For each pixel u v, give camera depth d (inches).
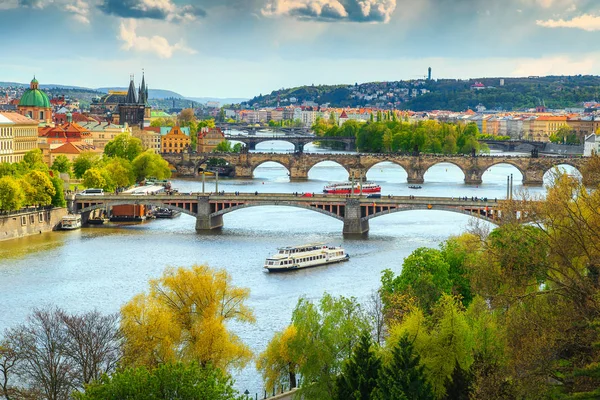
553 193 6835.6
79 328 6830.7
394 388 5132.9
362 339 5664.4
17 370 6683.1
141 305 6845.5
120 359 6510.8
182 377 5103.3
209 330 6688.0
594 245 6048.2
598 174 6914.4
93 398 5113.2
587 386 5172.2
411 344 5452.8
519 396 5251.0
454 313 5959.6
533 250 6235.2
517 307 6067.9
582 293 5659.5
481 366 5639.8
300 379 6658.5
